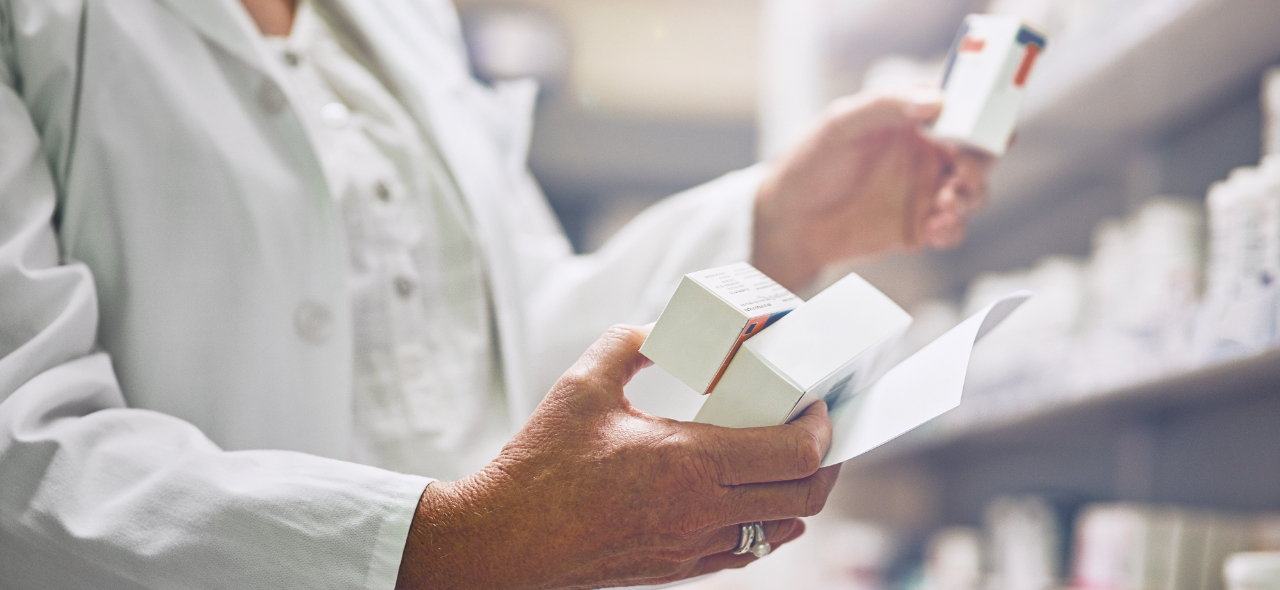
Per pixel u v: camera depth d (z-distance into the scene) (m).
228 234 0.84
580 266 1.22
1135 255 1.35
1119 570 1.40
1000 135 1.02
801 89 2.30
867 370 0.79
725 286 0.74
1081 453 2.07
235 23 0.87
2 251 0.75
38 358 0.75
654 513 0.70
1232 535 1.28
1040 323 1.63
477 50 4.10
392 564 0.71
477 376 0.94
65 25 0.81
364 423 0.89
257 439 0.85
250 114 0.87
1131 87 1.51
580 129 4.71
